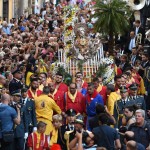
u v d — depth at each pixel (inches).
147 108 1536.7
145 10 1971.0
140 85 1542.8
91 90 1354.6
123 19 1843.0
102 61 1637.6
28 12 3068.4
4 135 1213.7
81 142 1054.4
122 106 1304.1
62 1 2755.9
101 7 1844.2
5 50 1787.6
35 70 1593.3
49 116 1304.1
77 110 1369.3
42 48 1873.8
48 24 2412.6
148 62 1659.7
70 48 1692.9
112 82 1599.4
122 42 1941.4
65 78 1569.9
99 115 1088.8
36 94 1366.9
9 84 1398.9
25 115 1270.9
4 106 1219.2
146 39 1884.8
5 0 3080.7
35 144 1192.2
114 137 1079.0
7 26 2300.7
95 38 1814.7
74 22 1790.1
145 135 1109.7
